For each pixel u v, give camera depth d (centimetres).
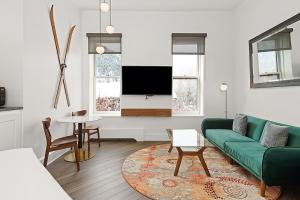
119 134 517
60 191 72
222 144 350
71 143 323
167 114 526
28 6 315
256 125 365
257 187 264
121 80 528
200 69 544
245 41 464
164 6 501
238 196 241
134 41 526
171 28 527
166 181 281
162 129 534
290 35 309
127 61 527
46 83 367
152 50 528
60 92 416
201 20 527
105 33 523
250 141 338
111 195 245
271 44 358
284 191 254
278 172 225
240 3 484
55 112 399
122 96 529
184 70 544
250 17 439
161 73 526
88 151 404
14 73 305
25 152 116
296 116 302
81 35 523
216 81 531
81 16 522
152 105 532
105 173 310
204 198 236
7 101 305
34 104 332
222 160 366
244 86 469
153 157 385
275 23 354
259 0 403
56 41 394
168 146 467
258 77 402
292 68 306
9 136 274
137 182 278
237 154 298
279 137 283
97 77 546
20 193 70
